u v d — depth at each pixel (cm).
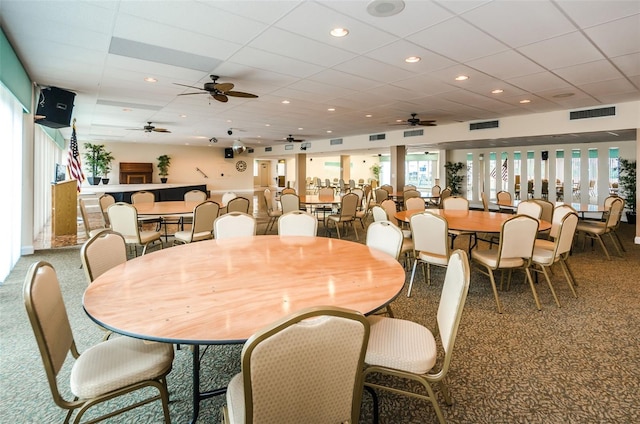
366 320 111
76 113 799
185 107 734
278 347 99
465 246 626
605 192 1087
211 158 1850
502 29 336
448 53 402
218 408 193
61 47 384
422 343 176
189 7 292
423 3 284
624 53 402
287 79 516
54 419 183
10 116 448
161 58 420
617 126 674
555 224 488
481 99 648
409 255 466
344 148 1335
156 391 209
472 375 224
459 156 1478
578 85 543
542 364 237
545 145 1220
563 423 181
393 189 1151
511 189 1319
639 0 278
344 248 279
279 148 1720
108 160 1476
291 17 310
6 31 342
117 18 313
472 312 328
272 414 105
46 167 898
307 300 162
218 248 279
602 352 252
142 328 131
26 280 134
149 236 465
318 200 793
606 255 538
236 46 380
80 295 364
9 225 442
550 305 344
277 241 309
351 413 120
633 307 338
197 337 125
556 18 312
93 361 158
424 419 185
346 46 381
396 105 710
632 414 187
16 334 278
